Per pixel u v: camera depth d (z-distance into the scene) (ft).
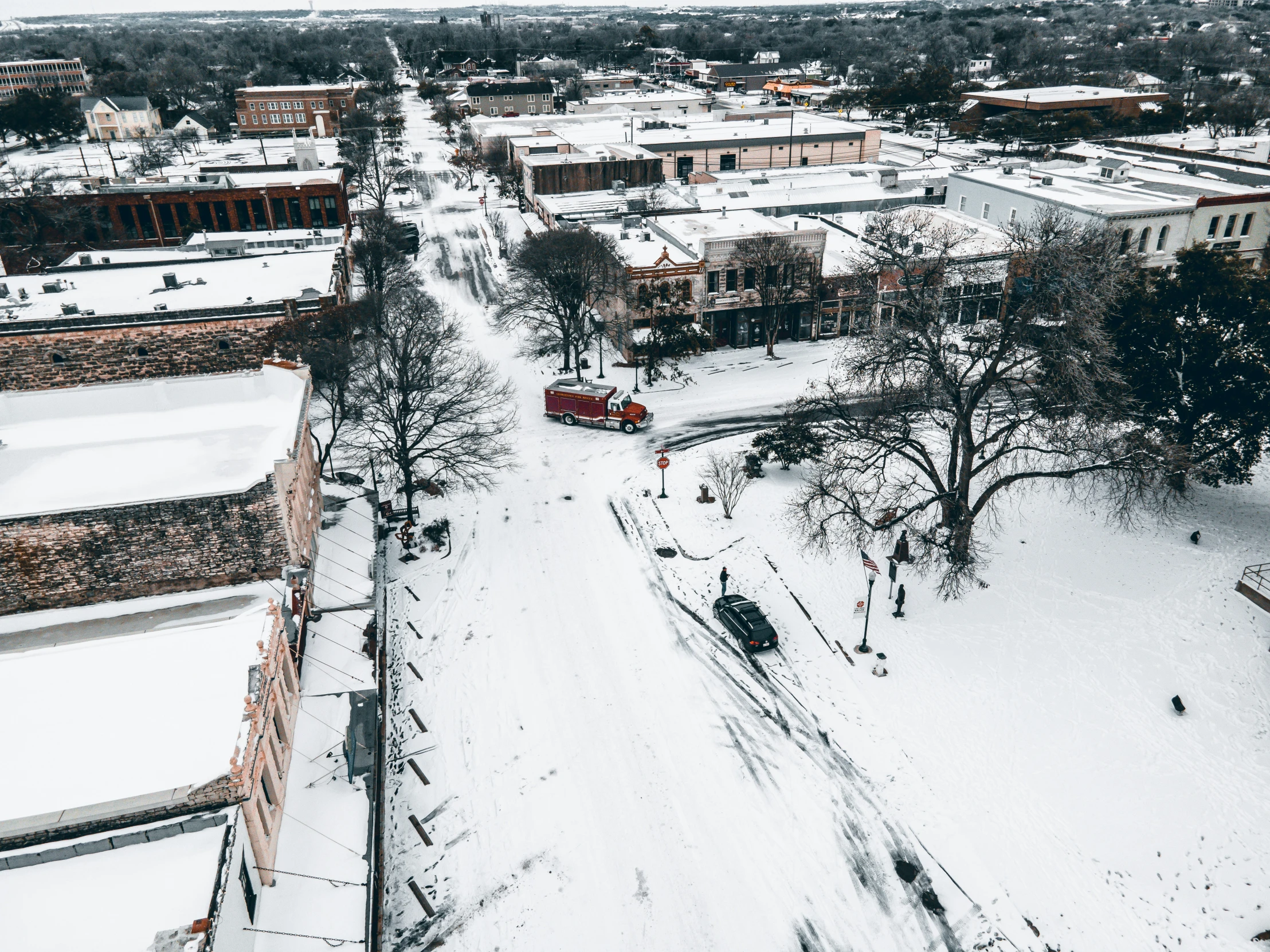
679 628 115.75
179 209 269.85
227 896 59.41
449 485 153.79
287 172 302.25
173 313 136.15
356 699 91.30
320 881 71.97
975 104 476.54
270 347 134.92
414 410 141.28
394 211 351.46
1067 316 111.45
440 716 101.30
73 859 61.26
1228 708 97.35
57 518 90.74
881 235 178.19
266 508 96.48
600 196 312.09
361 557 121.29
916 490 144.15
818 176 320.50
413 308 178.40
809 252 204.44
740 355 211.82
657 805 88.74
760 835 84.99
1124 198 220.64
